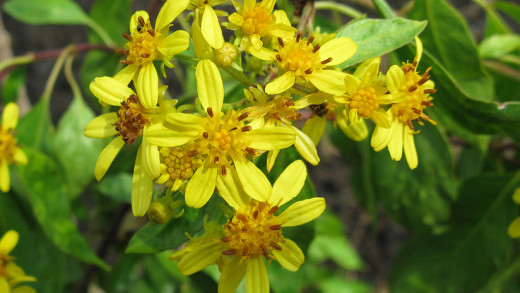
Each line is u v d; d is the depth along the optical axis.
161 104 0.10
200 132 0.09
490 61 0.17
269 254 0.10
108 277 0.18
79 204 0.18
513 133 0.12
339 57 0.10
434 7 0.13
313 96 0.10
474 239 0.17
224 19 0.17
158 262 0.18
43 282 0.15
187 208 0.10
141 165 0.10
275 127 0.09
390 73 0.09
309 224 0.12
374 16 0.25
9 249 0.10
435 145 0.15
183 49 0.09
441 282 0.17
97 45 0.17
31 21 0.17
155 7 0.16
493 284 0.17
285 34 0.10
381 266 0.27
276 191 0.10
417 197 0.16
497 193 0.16
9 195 0.15
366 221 0.28
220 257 0.10
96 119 0.10
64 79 0.26
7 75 0.17
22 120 0.16
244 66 0.11
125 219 0.18
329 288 0.24
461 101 0.12
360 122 0.11
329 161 0.28
